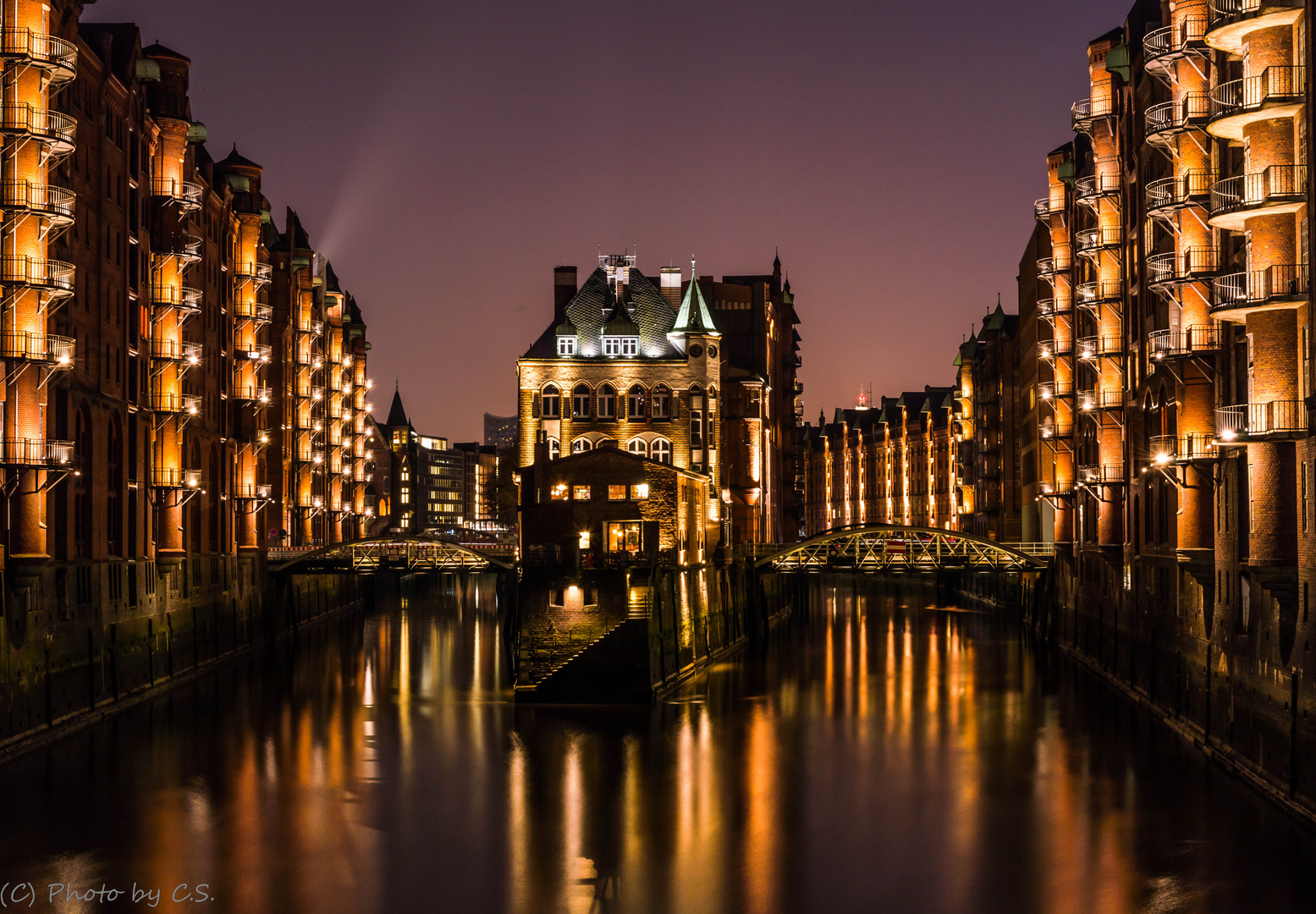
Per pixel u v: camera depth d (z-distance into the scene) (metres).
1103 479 69.44
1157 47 54.31
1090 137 72.75
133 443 67.38
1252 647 44.91
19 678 51.16
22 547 51.03
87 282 61.03
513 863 39.41
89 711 58.91
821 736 57.25
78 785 47.72
